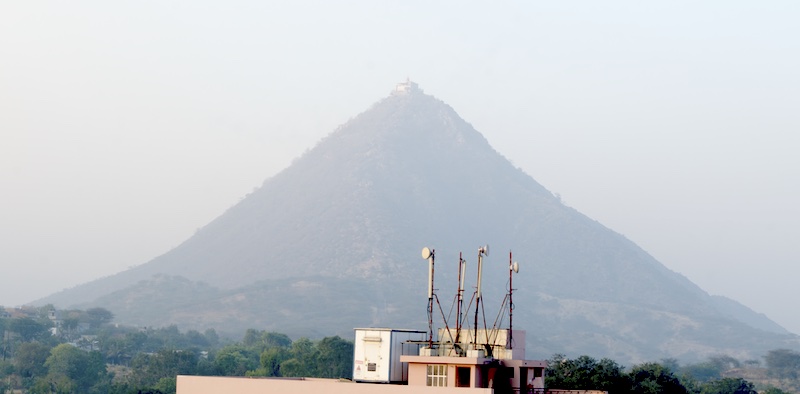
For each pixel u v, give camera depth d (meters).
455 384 116.94
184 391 126.12
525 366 123.62
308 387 120.62
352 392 117.94
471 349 125.06
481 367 119.00
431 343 123.62
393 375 123.69
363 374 124.50
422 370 119.25
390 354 123.56
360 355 125.12
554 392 127.38
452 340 126.81
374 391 116.38
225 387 124.88
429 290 127.62
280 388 121.81
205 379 125.50
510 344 126.06
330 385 119.44
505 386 121.94
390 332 124.06
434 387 112.81
